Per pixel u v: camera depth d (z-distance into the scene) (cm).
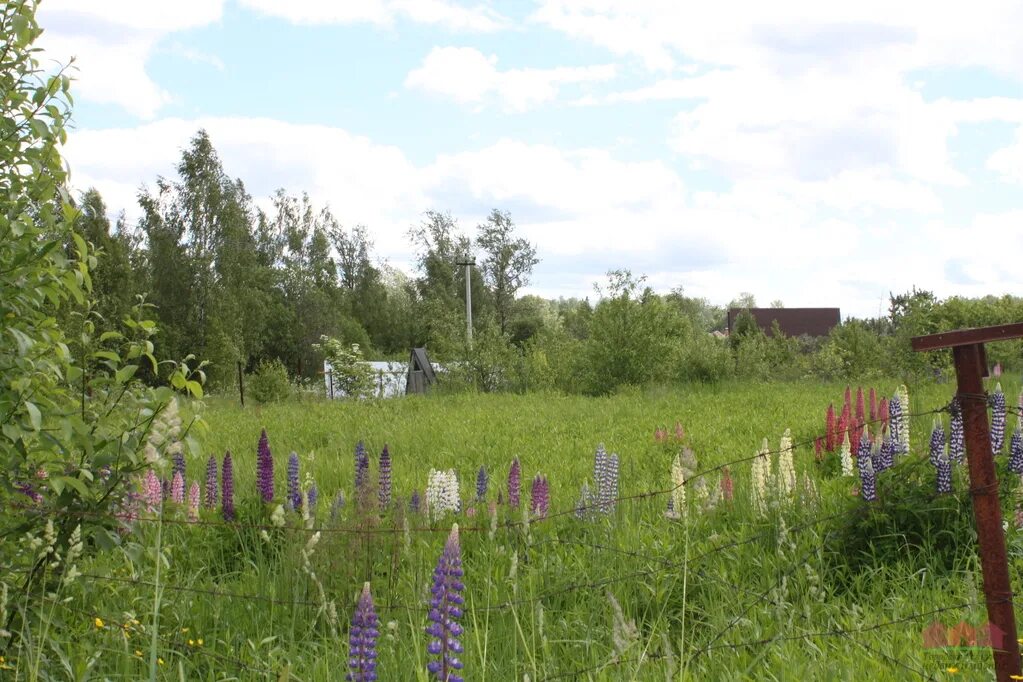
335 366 2892
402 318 8488
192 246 5372
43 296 454
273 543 643
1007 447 747
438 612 323
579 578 586
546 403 2080
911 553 616
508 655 474
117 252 4734
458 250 8006
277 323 6869
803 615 520
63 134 473
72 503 487
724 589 558
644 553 607
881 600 558
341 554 566
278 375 2806
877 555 619
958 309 2250
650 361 2608
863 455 657
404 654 446
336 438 1420
